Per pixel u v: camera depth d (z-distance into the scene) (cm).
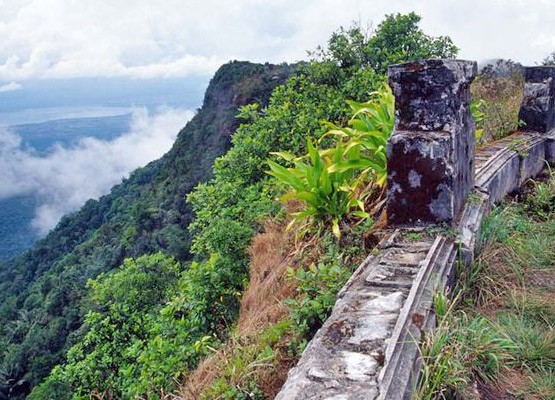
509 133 699
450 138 362
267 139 904
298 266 470
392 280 299
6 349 4478
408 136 369
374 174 488
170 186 5853
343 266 402
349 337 243
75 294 4491
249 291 560
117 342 1155
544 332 305
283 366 336
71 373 1113
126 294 1256
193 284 648
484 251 377
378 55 955
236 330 482
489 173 498
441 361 232
